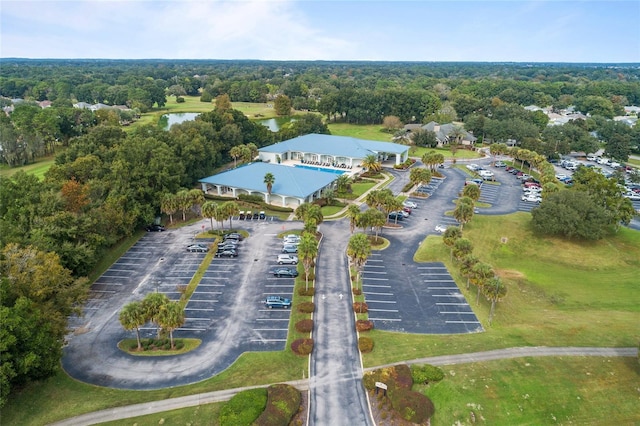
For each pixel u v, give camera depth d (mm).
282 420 37062
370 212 73000
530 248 75625
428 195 103875
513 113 183500
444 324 52938
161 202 82062
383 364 45281
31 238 55594
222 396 40656
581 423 37594
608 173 125688
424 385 42031
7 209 62625
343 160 129625
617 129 158250
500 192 107625
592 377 42562
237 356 46750
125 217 74312
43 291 43469
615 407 39125
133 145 91688
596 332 50594
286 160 135000
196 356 46750
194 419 37719
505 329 51875
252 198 97312
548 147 138125
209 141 122562
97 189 77062
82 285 50906
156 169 86312
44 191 66312
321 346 48438
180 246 74688
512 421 37781
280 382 42719
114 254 71375
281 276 64125
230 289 60562
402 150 131125
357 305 55594
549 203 77625
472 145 162375
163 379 43219
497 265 70000
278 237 78438
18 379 39094
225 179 103250
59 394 40969
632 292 62125
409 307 56594
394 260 69688
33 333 39125
